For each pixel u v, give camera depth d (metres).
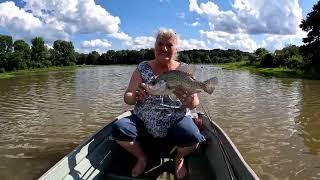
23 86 26.39
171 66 4.39
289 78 31.48
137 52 108.44
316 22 44.03
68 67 89.44
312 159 7.35
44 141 8.87
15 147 8.38
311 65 43.72
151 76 4.35
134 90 4.34
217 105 13.85
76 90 21.52
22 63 72.94
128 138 4.18
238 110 12.72
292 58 49.28
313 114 11.97
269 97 16.55
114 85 25.34
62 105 14.67
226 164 4.08
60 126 10.48
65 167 3.84
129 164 4.69
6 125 10.74
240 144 8.37
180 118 4.26
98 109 13.34
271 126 10.16
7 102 16.31
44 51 90.31
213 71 48.06
